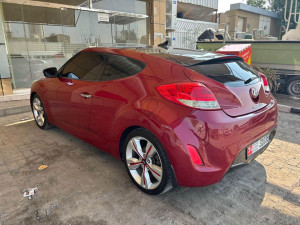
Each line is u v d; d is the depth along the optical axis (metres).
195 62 2.40
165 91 2.23
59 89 3.60
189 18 18.53
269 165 3.23
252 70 2.90
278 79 6.99
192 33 15.99
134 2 8.88
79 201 2.47
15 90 6.77
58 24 7.29
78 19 7.63
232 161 2.19
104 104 2.78
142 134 2.39
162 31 9.94
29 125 4.80
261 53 6.80
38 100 4.40
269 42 6.56
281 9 24.31
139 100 2.38
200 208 2.39
